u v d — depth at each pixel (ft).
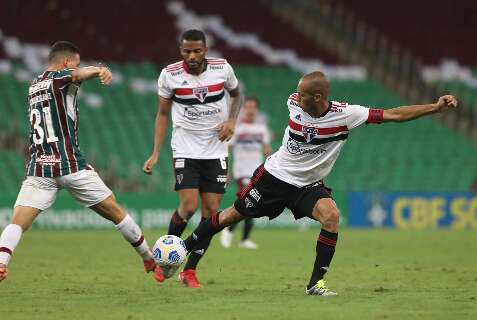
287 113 332.19
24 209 91.71
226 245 179.32
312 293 93.61
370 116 89.92
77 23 359.46
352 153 314.55
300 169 92.99
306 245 184.14
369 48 405.59
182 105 105.09
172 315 77.97
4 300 89.61
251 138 189.98
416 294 95.20
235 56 372.38
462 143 331.98
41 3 360.28
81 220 236.22
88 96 316.81
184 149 105.60
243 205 95.71
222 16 393.91
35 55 331.98
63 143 92.38
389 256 154.51
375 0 431.43
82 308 83.05
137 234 97.14
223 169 106.63
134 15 375.45
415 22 422.41
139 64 347.15
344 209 257.55
